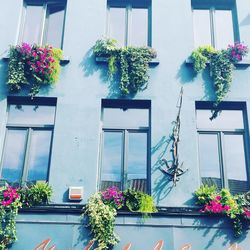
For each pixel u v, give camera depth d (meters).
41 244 9.33
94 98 10.91
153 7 11.98
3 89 10.96
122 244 9.30
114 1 12.32
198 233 9.43
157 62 11.22
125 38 11.97
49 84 11.02
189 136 10.50
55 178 10.05
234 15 12.17
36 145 10.73
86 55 11.38
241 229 9.38
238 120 10.98
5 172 10.45
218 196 9.61
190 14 11.93
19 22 11.91
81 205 9.63
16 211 9.44
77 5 12.00
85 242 9.34
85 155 10.30
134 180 10.38
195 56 11.09
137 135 10.85
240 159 10.61
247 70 11.20
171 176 10.04
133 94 10.94
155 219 9.53
